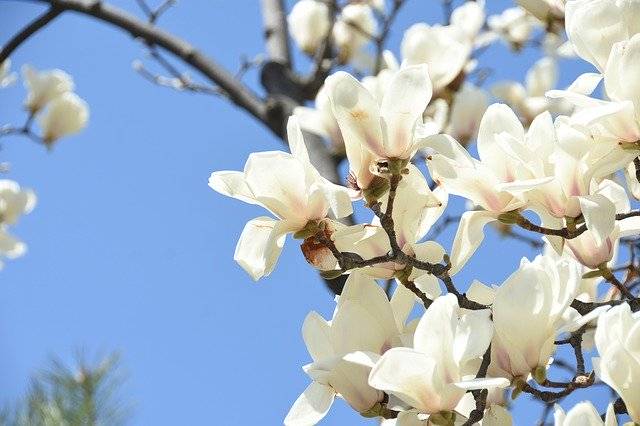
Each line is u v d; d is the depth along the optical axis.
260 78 3.82
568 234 2.03
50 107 4.52
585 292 2.28
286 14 4.02
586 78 2.01
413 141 1.99
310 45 4.03
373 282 2.00
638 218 2.11
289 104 3.62
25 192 4.78
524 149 2.02
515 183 1.99
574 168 2.01
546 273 1.95
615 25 1.99
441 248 2.04
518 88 3.95
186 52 3.76
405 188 2.04
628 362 1.89
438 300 1.91
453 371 1.90
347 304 1.99
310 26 4.02
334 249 2.00
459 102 3.38
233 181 2.02
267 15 3.98
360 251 2.04
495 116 2.04
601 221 1.98
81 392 2.38
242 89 3.72
